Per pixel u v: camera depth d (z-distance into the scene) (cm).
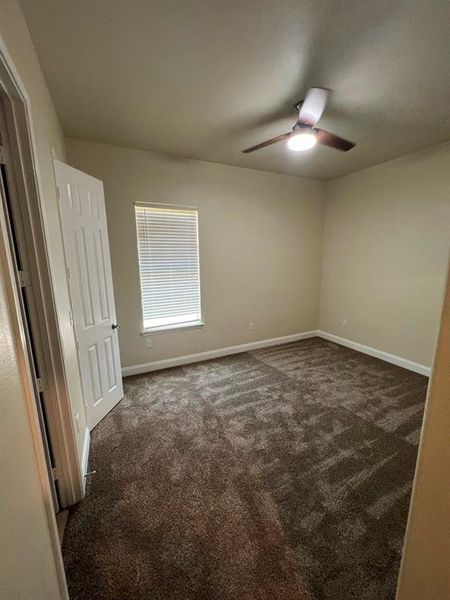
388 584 113
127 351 315
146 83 179
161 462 182
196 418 232
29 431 80
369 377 309
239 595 109
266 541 130
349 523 139
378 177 348
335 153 306
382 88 185
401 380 302
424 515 60
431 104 205
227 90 187
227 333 381
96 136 257
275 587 112
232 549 126
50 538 89
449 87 183
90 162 269
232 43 146
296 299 437
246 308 392
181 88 185
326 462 182
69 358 162
